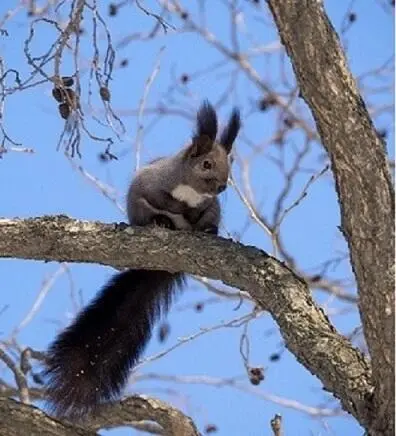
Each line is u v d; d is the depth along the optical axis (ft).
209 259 36.78
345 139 30.55
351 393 30.58
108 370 40.01
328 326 33.47
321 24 30.09
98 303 41.63
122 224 38.29
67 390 38.60
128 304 41.86
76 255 37.91
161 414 38.27
